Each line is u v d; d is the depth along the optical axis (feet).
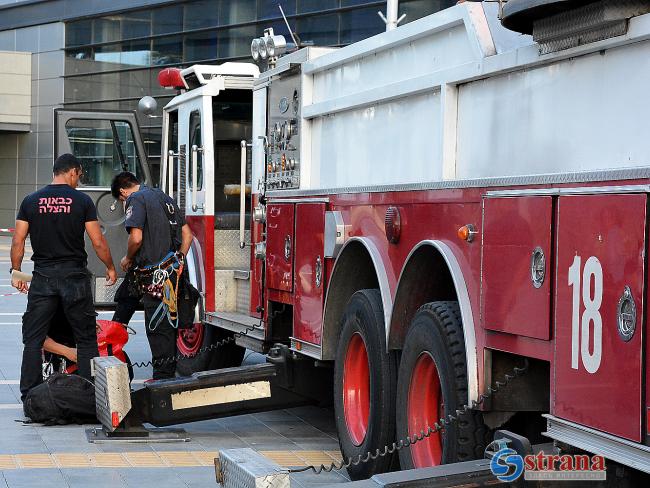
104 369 38.06
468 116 27.50
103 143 65.46
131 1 191.52
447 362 26.37
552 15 22.80
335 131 36.52
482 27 26.71
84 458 35.60
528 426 26.71
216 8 173.78
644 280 18.94
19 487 31.37
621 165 21.07
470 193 26.17
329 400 38.81
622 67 21.18
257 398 38.47
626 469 20.47
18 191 223.92
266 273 41.52
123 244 64.49
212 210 51.49
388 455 30.91
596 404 20.24
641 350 18.97
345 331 33.50
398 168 31.42
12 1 217.56
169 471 33.86
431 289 29.66
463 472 21.18
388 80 32.24
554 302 21.93
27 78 217.15
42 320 42.78
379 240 31.65
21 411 43.83
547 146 23.71
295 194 39.22
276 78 42.45
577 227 21.09
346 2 138.82
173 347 45.80
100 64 200.34
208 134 51.93
